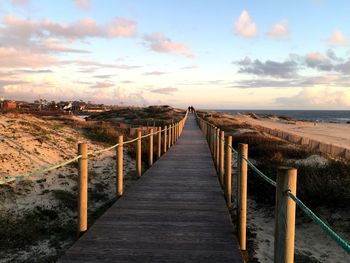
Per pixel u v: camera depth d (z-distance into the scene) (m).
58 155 13.59
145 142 20.09
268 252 6.73
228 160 7.47
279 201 2.87
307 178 9.71
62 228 7.80
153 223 5.99
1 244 6.76
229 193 7.41
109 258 4.57
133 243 5.09
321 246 7.17
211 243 5.11
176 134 21.77
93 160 14.27
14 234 7.16
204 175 10.32
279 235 2.86
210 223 6.01
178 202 7.36
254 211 9.42
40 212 8.40
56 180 10.76
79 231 5.57
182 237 5.34
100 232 5.53
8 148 12.29
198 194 8.05
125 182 12.12
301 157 16.64
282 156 16.48
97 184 11.30
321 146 24.25
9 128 14.89
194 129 32.41
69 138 16.83
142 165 15.03
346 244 1.97
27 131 15.34
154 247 4.95
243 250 5.14
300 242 7.36
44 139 14.95
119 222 6.03
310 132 57.31
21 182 9.77
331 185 8.99
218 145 10.36
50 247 6.84
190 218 6.28
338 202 8.58
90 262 4.45
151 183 9.20
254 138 23.41
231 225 5.91
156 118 51.28
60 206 9.01
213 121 45.28
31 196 9.15
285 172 2.82
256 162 14.63
